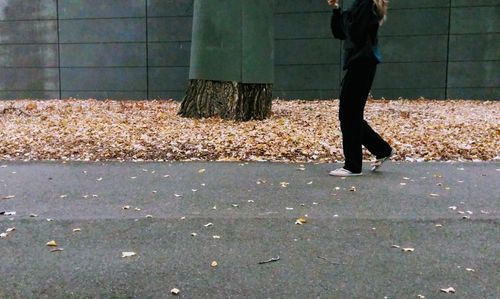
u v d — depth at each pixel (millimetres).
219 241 3543
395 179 5297
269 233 3691
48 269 3100
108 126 9195
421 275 2953
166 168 6000
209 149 7039
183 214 4172
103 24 15359
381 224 3855
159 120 9766
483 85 14016
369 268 3061
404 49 14227
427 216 4035
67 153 7012
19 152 7141
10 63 15938
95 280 2939
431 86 14234
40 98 15922
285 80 14734
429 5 13984
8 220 4051
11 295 2762
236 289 2797
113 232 3756
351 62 5145
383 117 10305
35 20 15672
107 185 5203
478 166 5926
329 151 6879
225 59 9422
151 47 15234
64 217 4121
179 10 14984
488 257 3211
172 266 3125
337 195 4691
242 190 4926
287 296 2707
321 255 3271
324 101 13938
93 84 15633
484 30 13828
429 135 8062
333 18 5203
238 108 9477
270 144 7250
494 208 4234
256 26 9383
